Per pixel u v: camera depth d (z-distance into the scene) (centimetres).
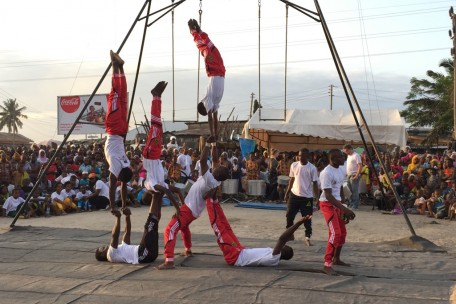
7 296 536
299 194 867
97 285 575
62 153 1866
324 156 1638
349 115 1925
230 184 1636
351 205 1463
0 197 1345
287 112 1975
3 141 6544
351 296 527
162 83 702
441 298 521
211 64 706
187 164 1638
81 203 1452
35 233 967
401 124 1805
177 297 525
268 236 976
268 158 1747
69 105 2614
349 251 796
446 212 1264
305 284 571
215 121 720
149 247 686
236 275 612
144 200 720
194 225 1141
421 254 773
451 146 1853
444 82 4062
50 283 587
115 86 682
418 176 1409
